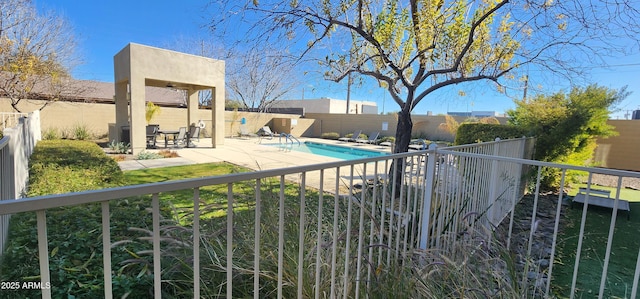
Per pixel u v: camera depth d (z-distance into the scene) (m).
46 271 0.82
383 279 1.97
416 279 1.93
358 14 4.54
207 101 23.84
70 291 1.64
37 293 1.64
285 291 1.82
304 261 1.89
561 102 6.80
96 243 2.21
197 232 1.12
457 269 1.93
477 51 4.77
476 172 3.24
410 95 4.95
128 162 7.75
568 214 5.01
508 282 1.93
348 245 1.78
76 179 3.89
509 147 4.59
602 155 10.19
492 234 2.30
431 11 4.45
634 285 1.72
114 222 2.66
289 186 5.24
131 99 8.87
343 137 18.97
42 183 3.59
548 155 6.84
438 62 5.09
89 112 12.84
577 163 7.27
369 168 7.58
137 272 1.87
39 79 10.55
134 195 0.94
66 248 2.13
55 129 11.77
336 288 1.83
